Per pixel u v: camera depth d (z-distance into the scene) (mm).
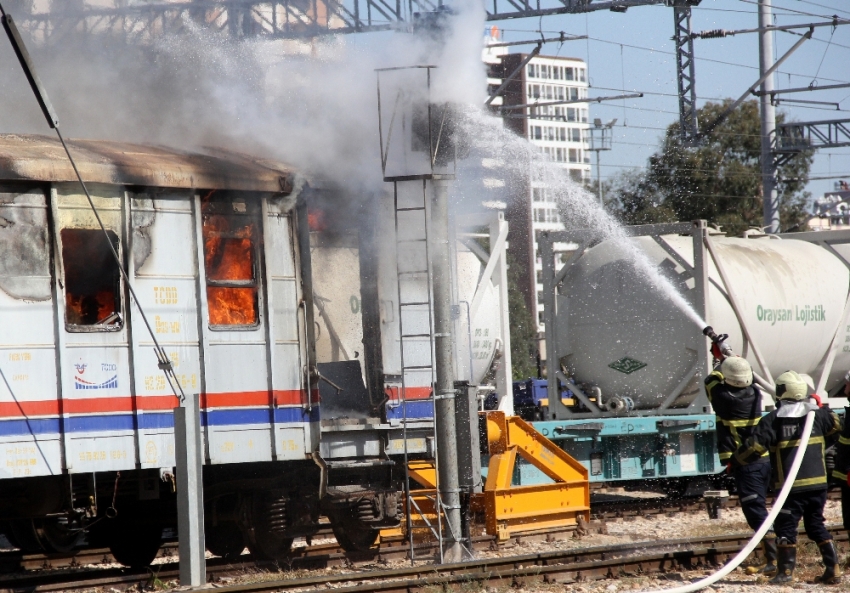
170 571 24859
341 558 26578
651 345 38594
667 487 40875
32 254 22141
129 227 23281
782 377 23078
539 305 149250
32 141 23172
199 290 24000
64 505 22688
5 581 23875
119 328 22984
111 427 22672
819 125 68312
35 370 21938
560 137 194875
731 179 104312
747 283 39750
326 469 25125
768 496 38062
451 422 26094
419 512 25797
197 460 21641
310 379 25453
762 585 22609
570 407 41938
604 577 23469
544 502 31359
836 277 44188
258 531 25812
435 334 26031
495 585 22391
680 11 53344
